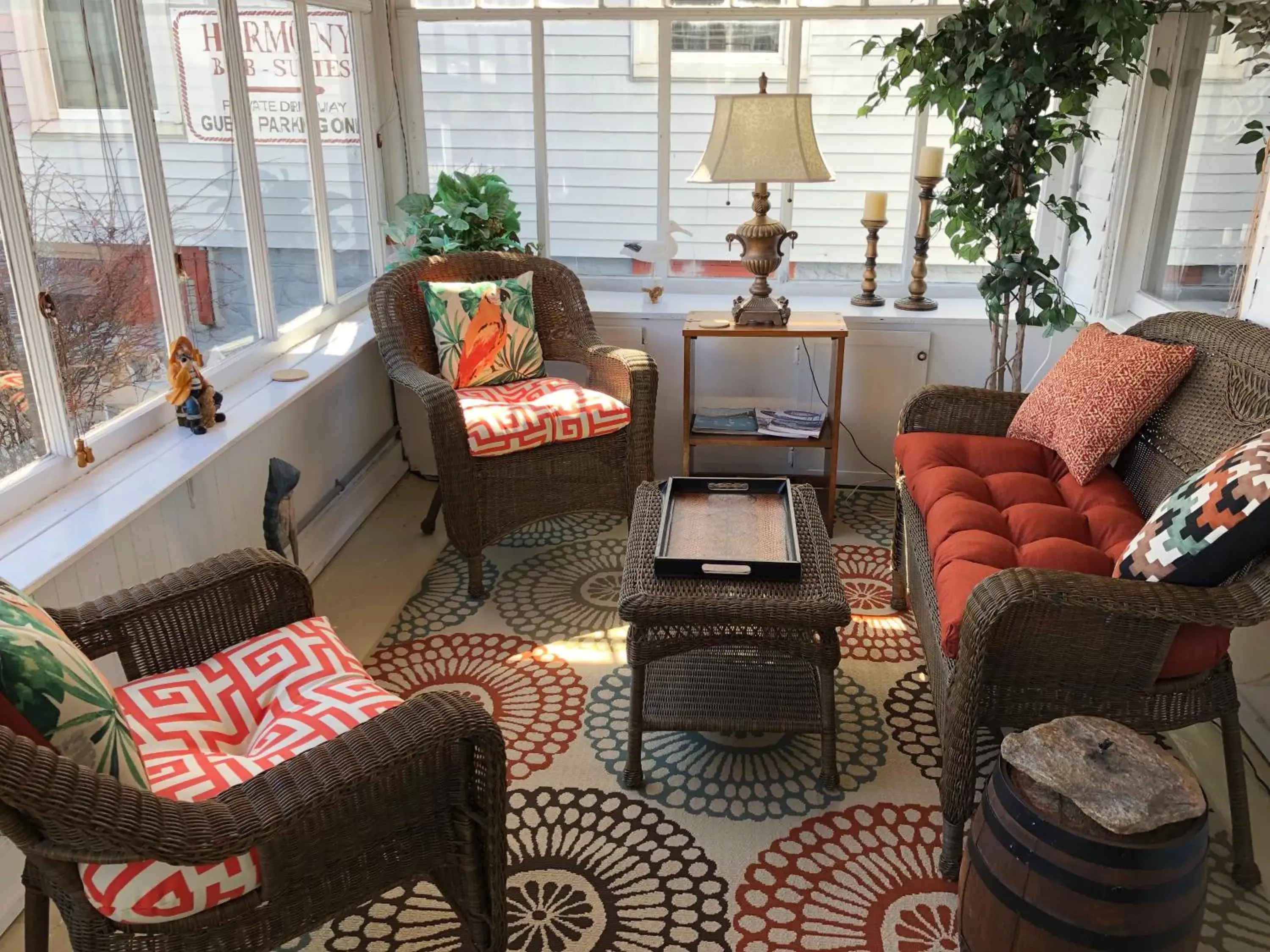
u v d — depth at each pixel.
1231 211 2.66
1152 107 3.02
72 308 2.08
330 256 3.35
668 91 3.56
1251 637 2.21
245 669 1.69
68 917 1.31
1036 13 2.62
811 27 3.44
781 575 2.01
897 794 2.11
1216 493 1.64
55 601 1.84
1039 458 2.49
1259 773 2.12
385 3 3.54
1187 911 1.39
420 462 3.80
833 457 3.23
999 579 1.68
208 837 1.19
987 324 3.39
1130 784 1.43
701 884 1.88
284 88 2.97
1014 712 1.78
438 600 2.92
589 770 2.19
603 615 2.83
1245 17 2.60
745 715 2.15
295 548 2.46
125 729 1.30
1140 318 3.13
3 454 1.92
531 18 3.51
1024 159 2.90
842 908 1.82
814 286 3.77
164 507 2.23
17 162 1.87
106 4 2.12
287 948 1.73
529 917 1.80
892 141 3.56
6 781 1.06
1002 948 1.49
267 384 2.77
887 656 2.61
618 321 3.53
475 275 3.30
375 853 1.45
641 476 3.08
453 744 1.43
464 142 3.72
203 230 2.57
